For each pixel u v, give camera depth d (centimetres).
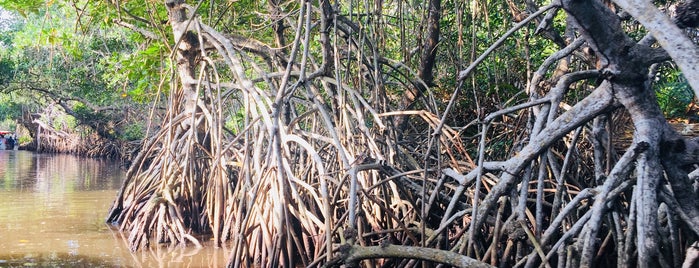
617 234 618
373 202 756
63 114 4241
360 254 635
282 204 828
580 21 524
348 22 1023
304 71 850
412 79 1159
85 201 1566
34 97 3694
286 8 1288
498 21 1167
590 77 628
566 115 609
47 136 4662
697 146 540
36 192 1759
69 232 1141
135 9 1350
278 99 847
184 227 1059
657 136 537
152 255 977
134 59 1416
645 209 520
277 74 1062
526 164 627
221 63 1516
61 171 2664
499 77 1162
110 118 3641
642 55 530
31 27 2048
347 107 928
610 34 527
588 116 596
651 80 607
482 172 662
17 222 1234
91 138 3991
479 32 1294
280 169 831
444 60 1254
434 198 737
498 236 634
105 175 2439
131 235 1036
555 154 814
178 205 1109
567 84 629
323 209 831
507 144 998
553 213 673
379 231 725
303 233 868
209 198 1077
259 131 989
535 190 786
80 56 1603
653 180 526
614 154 735
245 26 1423
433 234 683
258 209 883
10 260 916
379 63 1038
